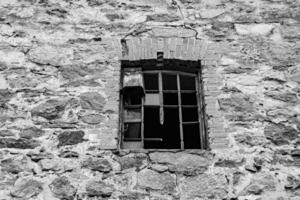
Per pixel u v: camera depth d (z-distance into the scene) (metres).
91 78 4.70
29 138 4.19
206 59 4.95
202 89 4.76
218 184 3.94
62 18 5.27
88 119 4.35
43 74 4.70
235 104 4.55
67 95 4.54
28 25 5.17
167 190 3.89
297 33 5.31
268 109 4.54
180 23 5.32
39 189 3.85
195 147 4.48
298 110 4.56
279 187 3.96
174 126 4.67
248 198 3.88
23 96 4.51
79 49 4.98
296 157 4.18
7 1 5.39
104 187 3.88
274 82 4.79
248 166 4.08
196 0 5.56
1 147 4.11
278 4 5.60
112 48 5.01
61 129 4.27
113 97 4.55
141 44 5.06
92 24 5.23
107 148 4.13
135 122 4.61
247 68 4.89
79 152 4.10
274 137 4.31
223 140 4.25
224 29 5.29
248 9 5.52
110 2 5.46
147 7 5.44
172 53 4.98
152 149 4.18
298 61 5.01
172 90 4.88
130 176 3.96
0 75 4.67
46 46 4.97
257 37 5.23
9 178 3.91
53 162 4.02
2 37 5.03
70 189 3.85
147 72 5.01
